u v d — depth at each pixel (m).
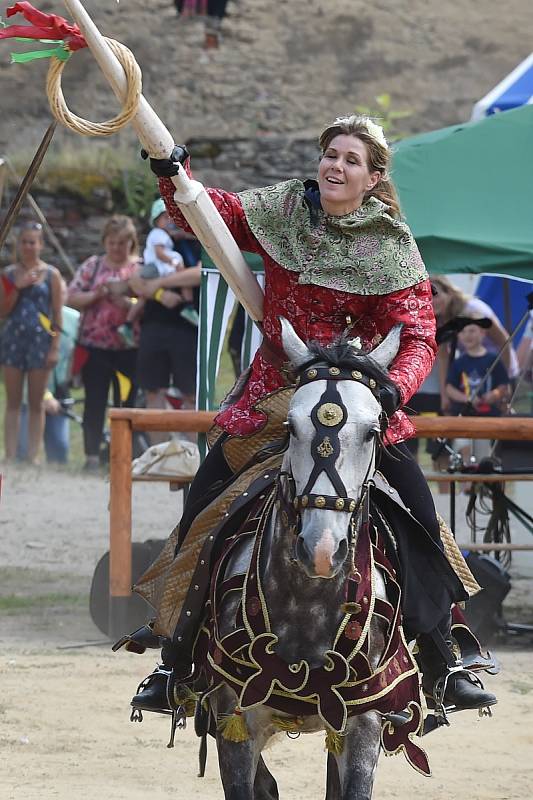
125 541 22.17
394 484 11.84
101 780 15.20
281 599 10.73
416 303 11.69
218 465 12.44
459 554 12.45
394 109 80.50
